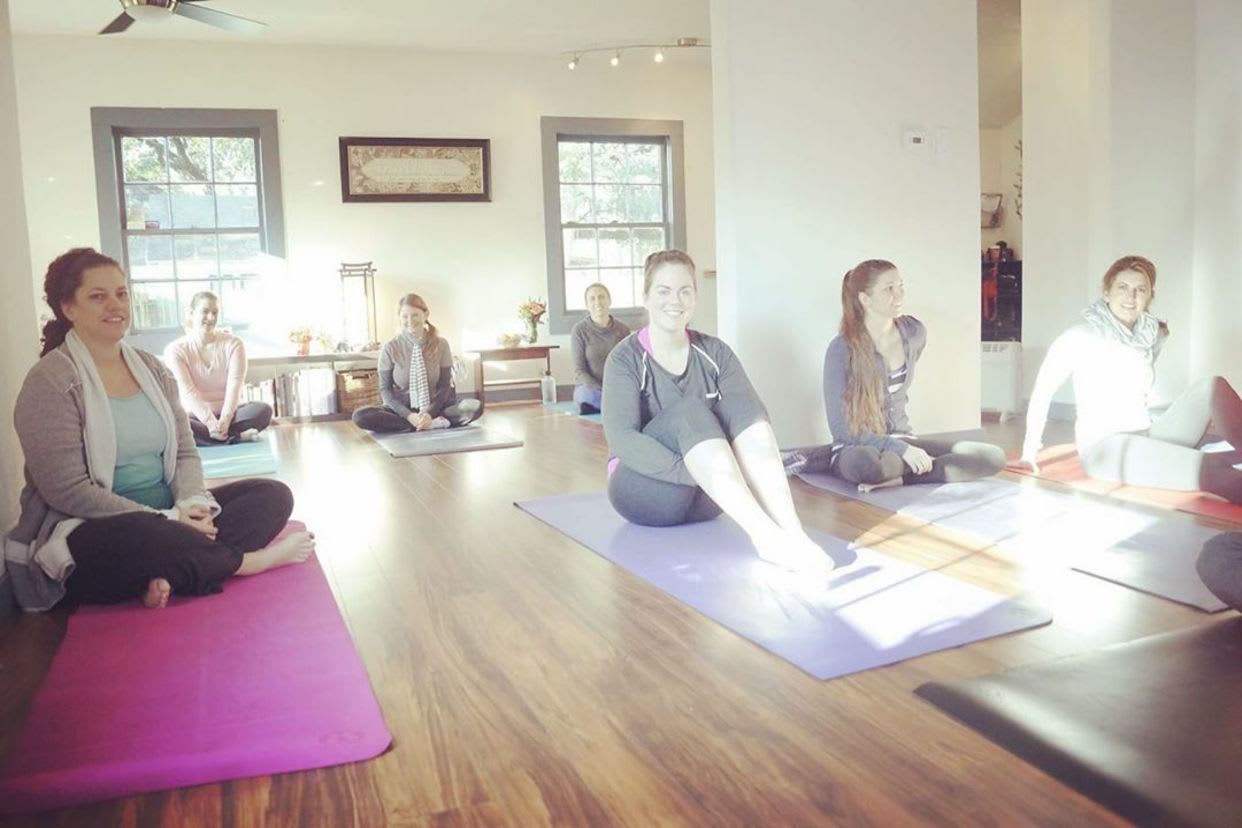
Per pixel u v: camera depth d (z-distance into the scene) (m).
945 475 3.85
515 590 2.70
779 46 4.44
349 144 7.76
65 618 2.58
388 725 1.85
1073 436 5.16
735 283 4.46
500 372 8.33
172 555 2.58
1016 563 2.74
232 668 2.11
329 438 6.30
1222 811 1.40
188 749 1.70
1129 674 1.89
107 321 2.70
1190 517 3.19
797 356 4.59
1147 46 5.66
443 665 2.15
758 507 2.80
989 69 8.46
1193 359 5.92
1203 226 5.82
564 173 8.47
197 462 2.98
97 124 7.23
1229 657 1.95
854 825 1.44
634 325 8.73
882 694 1.90
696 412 2.92
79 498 2.60
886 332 3.94
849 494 3.75
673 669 2.08
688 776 1.61
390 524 3.61
